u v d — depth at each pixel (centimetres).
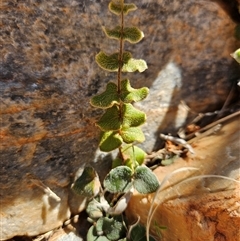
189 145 18
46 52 15
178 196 16
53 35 15
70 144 17
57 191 17
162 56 17
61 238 17
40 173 16
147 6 16
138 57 17
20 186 16
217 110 19
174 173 17
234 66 19
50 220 17
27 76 15
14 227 17
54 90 16
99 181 18
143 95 15
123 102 15
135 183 17
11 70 15
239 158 16
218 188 15
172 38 17
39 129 16
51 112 16
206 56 18
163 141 19
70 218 18
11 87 15
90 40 16
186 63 18
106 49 16
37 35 15
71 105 16
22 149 16
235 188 15
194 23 17
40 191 17
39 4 14
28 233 17
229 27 18
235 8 18
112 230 17
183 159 18
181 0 17
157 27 17
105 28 14
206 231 15
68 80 16
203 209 15
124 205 17
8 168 16
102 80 16
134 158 17
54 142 16
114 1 14
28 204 17
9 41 15
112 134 16
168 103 18
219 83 19
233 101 19
